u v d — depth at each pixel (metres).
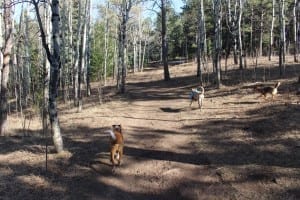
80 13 31.64
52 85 14.45
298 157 12.72
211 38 56.97
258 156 13.24
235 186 11.47
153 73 52.84
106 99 30.33
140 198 11.42
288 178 11.43
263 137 14.86
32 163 13.81
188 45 74.00
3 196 11.31
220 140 15.29
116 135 13.38
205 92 27.52
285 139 14.23
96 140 16.50
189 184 11.89
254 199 10.72
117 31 51.41
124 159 14.00
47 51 14.08
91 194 11.59
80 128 18.97
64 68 36.78
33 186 11.94
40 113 23.47
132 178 12.54
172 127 18.11
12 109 33.56
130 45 74.38
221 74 33.78
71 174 12.78
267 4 51.16
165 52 40.22
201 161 13.43
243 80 29.02
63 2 38.34
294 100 19.56
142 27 69.88
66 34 44.09
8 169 13.34
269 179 11.53
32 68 38.56
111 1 40.84
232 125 16.97
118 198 11.41
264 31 56.66
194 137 16.06
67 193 11.57
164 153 14.47
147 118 20.67
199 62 37.34
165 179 12.30
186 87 32.38
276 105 18.98
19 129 20.39
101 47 52.88
